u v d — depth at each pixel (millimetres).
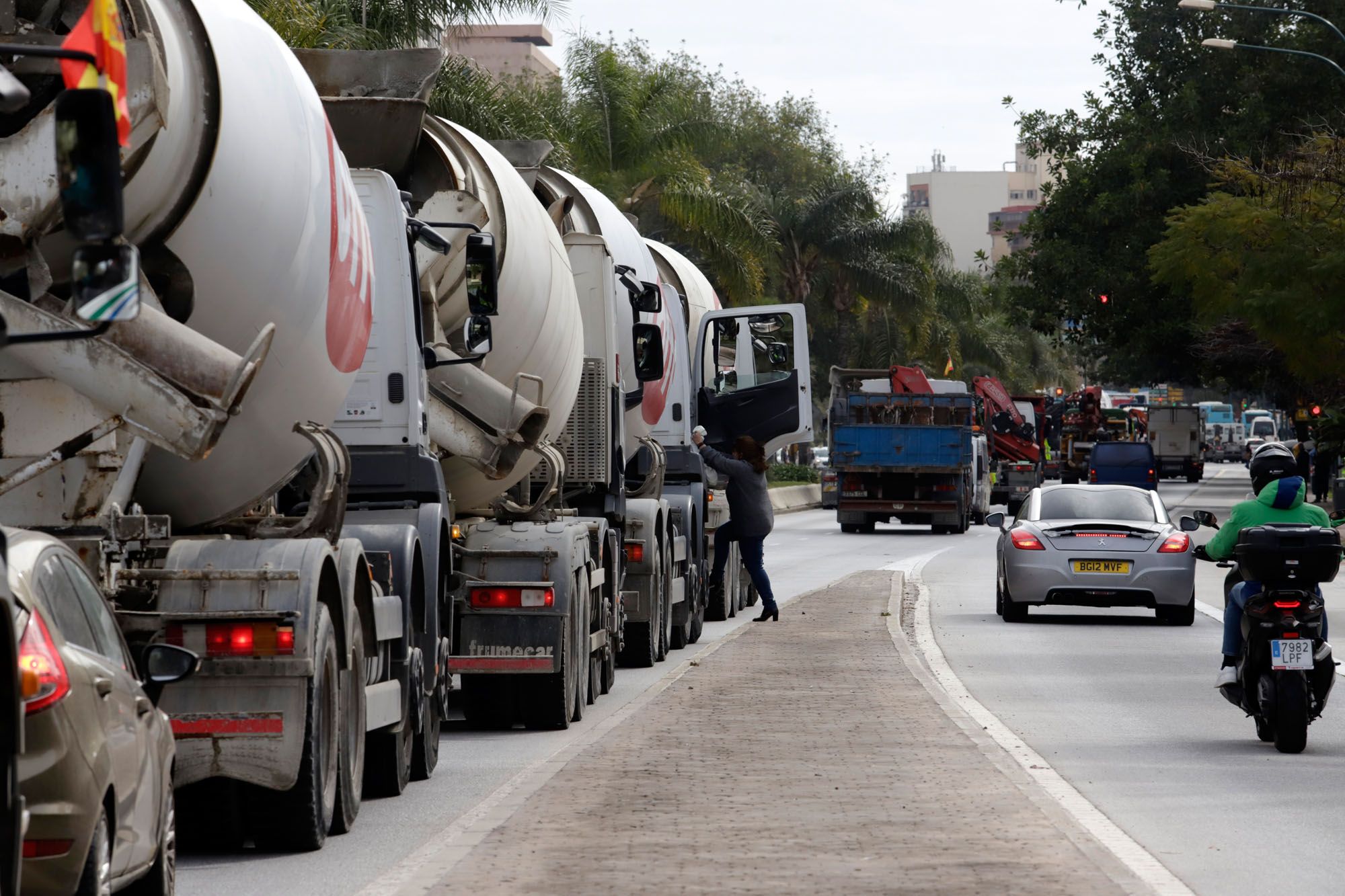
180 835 24391
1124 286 174750
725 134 150875
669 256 72938
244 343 24984
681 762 30062
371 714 27328
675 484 60438
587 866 21281
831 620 61156
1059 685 45000
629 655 50750
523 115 102375
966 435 136125
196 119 23125
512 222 39188
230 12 25219
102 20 15891
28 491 22484
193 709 23328
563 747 35312
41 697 15367
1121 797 28844
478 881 20453
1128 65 178375
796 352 73000
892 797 26484
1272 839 25188
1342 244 126938
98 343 21531
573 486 47875
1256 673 34438
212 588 23562
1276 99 165750
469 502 39500
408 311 32625
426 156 38656
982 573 91312
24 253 21344
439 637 32219
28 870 15133
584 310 47875
